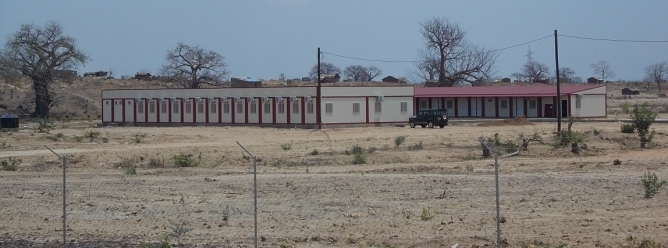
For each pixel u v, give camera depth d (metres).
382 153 43.41
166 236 18.14
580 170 32.81
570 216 21.41
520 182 28.72
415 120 75.12
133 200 26.42
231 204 25.03
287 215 22.69
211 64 142.62
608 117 91.75
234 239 19.28
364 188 28.03
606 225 19.97
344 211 23.16
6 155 45.94
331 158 41.44
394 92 80.94
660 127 62.97
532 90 94.00
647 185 24.73
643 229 19.34
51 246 18.83
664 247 17.17
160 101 90.62
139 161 42.34
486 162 37.53
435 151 44.25
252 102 82.06
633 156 38.66
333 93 76.81
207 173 34.78
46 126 81.56
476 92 98.38
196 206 24.80
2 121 76.75
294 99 78.06
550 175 30.91
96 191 28.78
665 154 39.28
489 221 20.91
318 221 21.56
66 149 49.94
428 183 29.03
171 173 35.06
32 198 27.28
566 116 89.38
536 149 44.16
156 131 72.88
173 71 141.00
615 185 27.34
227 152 46.31
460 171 33.47
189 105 88.12
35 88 113.50
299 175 32.78
